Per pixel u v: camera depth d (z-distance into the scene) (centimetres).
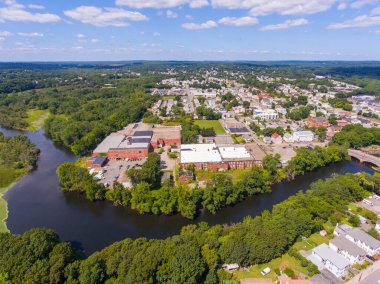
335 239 10344
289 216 11312
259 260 9462
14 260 8600
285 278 8881
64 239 11831
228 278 8906
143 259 8581
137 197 13700
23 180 17575
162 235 12119
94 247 11300
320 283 8756
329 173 18675
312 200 12581
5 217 13438
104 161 19500
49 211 14012
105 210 14112
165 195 13500
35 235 9469
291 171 17525
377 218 12112
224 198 13812
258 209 14162
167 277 8406
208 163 17875
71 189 15838
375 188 15062
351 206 13500
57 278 8312
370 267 9538
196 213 13725
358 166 19988
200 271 8412
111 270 8656
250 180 15075
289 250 10038
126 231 12406
